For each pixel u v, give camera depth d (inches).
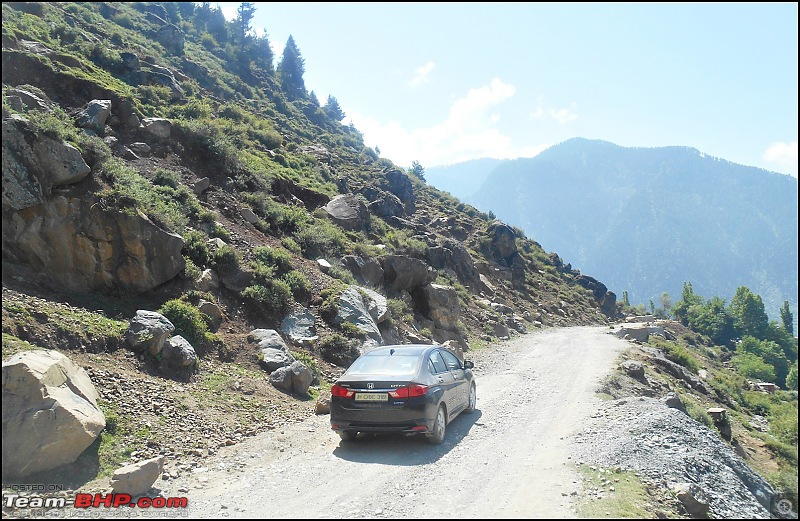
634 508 244.5
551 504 244.1
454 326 1160.8
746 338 3777.1
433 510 235.5
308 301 688.4
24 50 996.6
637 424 412.2
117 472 241.9
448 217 2704.2
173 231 572.1
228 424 366.3
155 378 390.3
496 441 358.3
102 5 2613.2
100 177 540.1
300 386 483.8
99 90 929.5
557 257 3440.0
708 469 345.1
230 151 996.6
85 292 483.8
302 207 1179.3
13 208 456.8
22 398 255.0
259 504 241.4
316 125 3395.7
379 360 364.8
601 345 1209.4
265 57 4301.2
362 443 352.2
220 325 542.0
